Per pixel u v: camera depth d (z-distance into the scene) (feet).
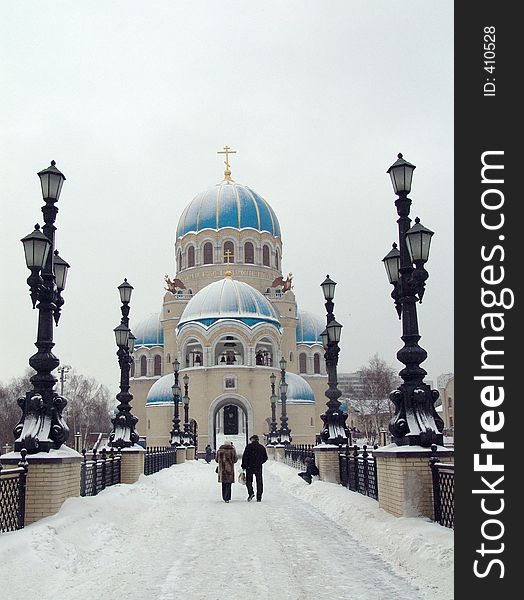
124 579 28.96
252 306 220.02
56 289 47.01
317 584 27.63
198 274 249.34
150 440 222.89
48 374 42.68
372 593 25.96
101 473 61.21
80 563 31.81
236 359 226.58
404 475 38.11
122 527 42.45
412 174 43.96
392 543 33.83
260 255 252.62
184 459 155.53
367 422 312.91
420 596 25.44
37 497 38.78
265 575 29.48
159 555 34.53
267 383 212.23
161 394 225.35
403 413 41.04
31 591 25.95
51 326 43.55
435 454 37.70
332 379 74.64
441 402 315.17
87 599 25.68
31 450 39.32
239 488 81.30
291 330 249.34
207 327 213.66
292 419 216.54
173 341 247.50
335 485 65.51
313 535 40.50
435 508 36.96
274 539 39.24
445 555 29.01
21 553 29.32
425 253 40.88
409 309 42.98
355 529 41.27
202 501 63.72
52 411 41.96
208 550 35.88
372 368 322.55
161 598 25.80
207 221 252.21
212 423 207.82
